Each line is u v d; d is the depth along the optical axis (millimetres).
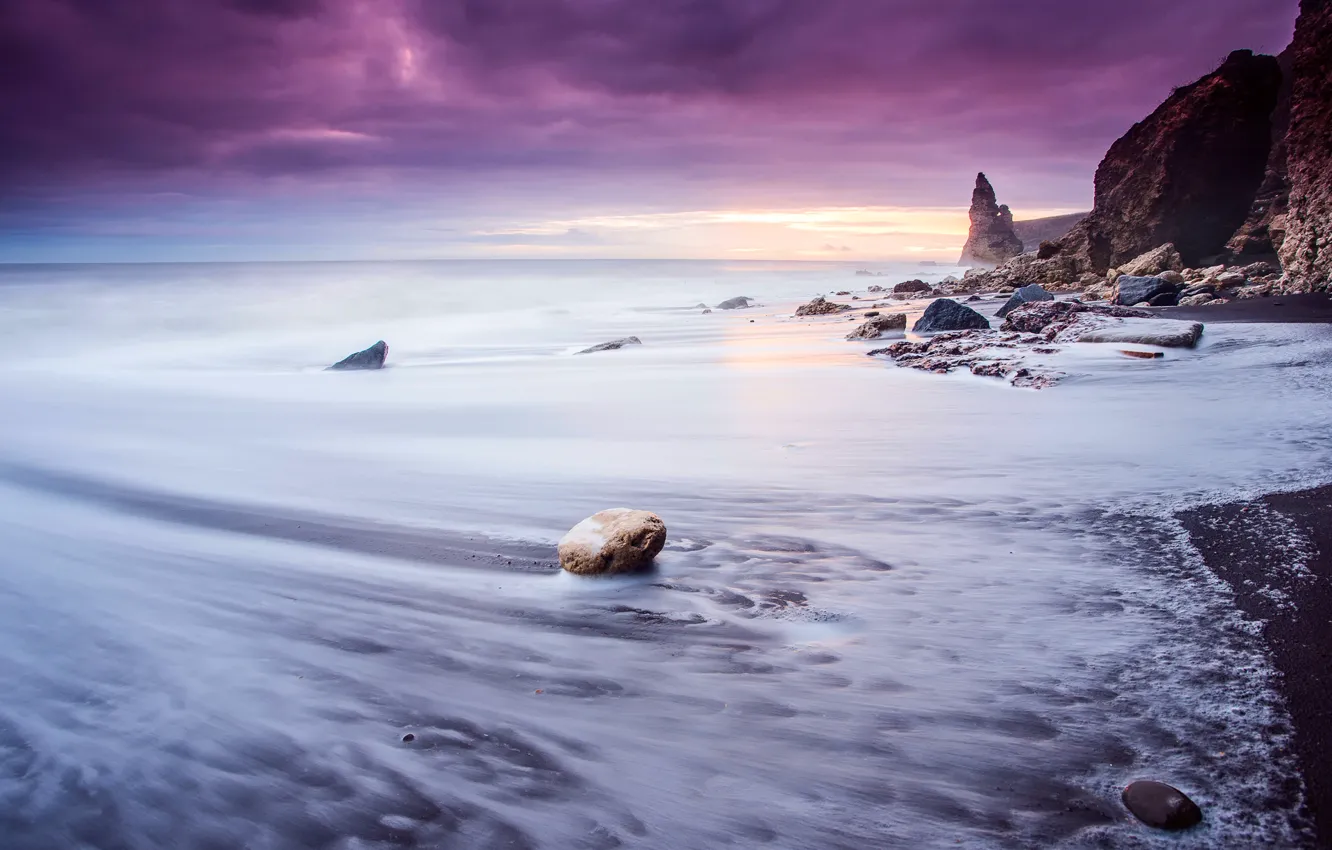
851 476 6449
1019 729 2674
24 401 13547
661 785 2490
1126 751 2504
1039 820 2207
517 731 2863
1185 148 25922
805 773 2506
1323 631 3180
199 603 4328
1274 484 5309
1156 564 4109
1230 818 2150
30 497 6980
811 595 4043
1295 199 18734
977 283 35281
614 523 4605
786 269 181000
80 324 28172
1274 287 19172
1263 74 25188
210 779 2666
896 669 3176
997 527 4961
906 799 2346
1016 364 11828
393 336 27219
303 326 31250
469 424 10008
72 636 3924
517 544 5184
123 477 7637
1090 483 5785
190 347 24406
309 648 3695
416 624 3934
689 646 3529
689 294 55469
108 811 2521
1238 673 2918
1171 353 11562
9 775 2740
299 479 7324
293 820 2426
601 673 3303
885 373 12969
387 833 2338
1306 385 8781
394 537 5438
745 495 6039
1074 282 30375
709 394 11586
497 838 2283
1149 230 27234
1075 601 3725
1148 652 3146
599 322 32062
